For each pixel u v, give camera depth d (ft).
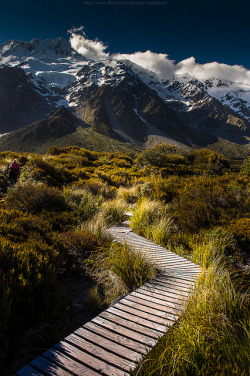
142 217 23.71
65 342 7.10
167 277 12.24
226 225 19.92
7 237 13.35
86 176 48.52
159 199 31.71
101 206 25.82
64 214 20.83
